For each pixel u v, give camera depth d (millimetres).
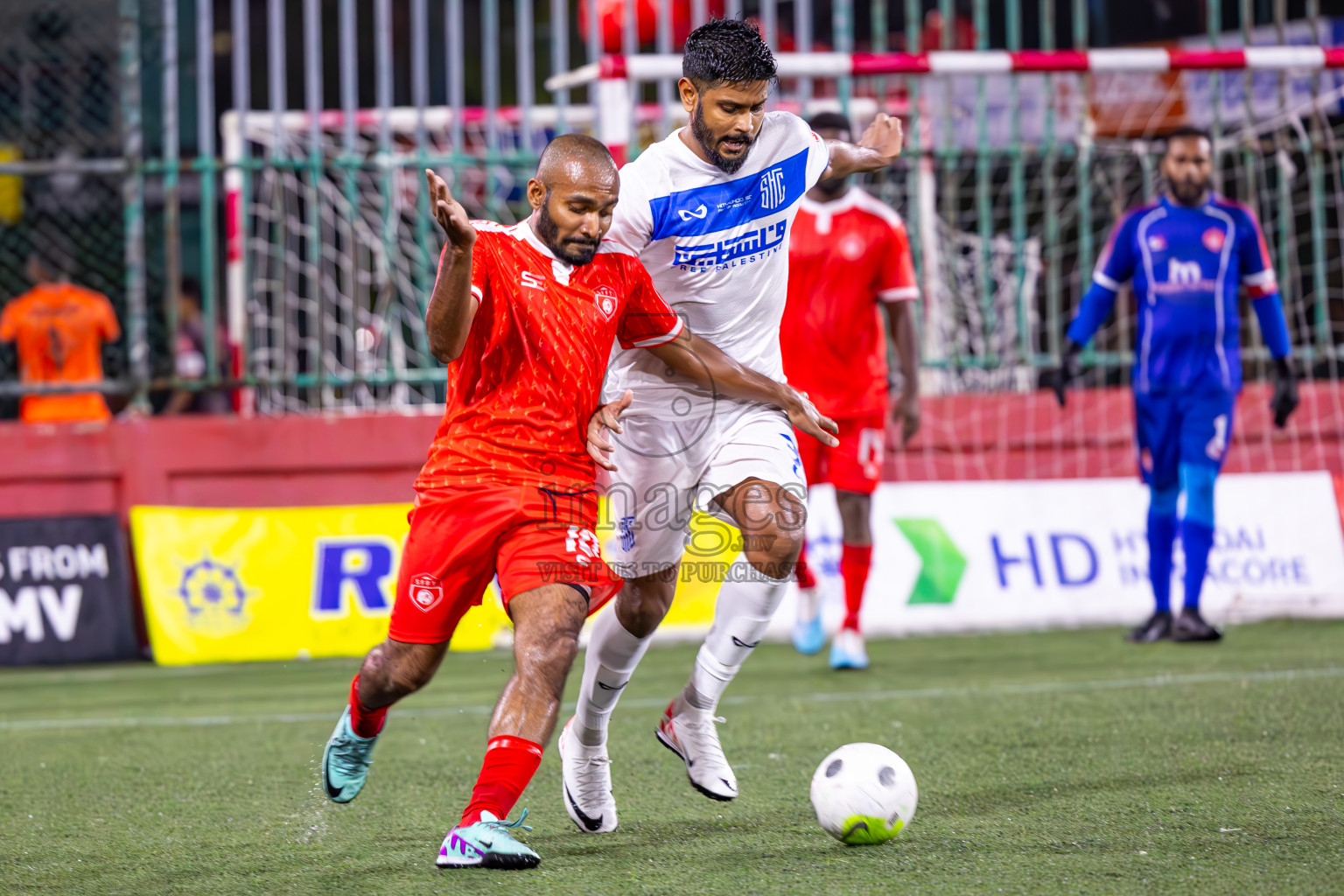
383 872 10914
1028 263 31156
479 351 10914
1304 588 28391
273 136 27875
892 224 21844
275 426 28234
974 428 29359
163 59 27891
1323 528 28812
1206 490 24594
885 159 14141
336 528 27328
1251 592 28266
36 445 27734
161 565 26891
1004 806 12719
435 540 10844
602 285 11312
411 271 30594
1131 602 28312
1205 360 24266
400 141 34688
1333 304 32125
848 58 25562
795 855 11125
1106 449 29703
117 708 21188
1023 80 33094
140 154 27828
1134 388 24906
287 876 10891
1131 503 28844
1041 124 33156
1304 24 34656
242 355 28328
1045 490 28672
